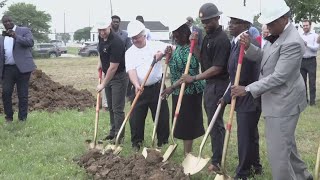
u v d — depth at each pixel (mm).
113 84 7453
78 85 18031
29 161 6570
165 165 5543
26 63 8820
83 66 30375
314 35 10828
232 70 5262
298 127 8688
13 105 10828
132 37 6789
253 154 5613
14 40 8609
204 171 5879
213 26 5504
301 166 5059
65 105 10977
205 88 5793
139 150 7031
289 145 4637
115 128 7637
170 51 6398
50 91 11438
